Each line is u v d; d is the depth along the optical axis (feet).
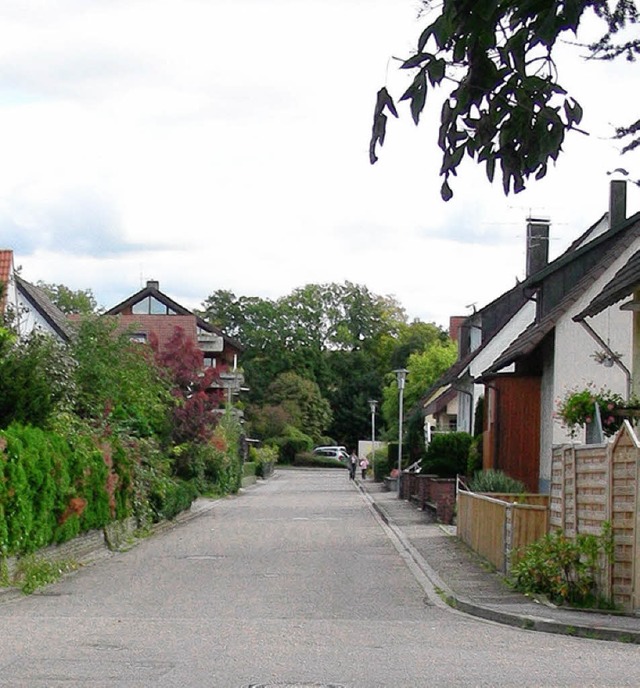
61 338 158.10
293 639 40.52
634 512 47.67
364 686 30.81
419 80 17.46
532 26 17.48
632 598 47.75
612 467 49.55
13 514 60.13
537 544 55.67
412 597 56.54
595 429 68.13
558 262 103.19
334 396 415.23
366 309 444.55
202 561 75.51
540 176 18.54
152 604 52.85
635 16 19.93
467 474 128.47
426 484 130.41
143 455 105.60
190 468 153.17
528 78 17.81
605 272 88.38
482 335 167.53
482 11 16.78
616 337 87.92
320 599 55.26
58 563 68.13
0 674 32.27
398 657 36.32
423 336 425.69
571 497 55.67
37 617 47.32
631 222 100.83
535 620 45.60
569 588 51.37
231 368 266.77
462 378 154.40
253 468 244.83
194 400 149.28
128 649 37.45
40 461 64.80
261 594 57.11
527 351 90.38
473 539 82.53
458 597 54.03
